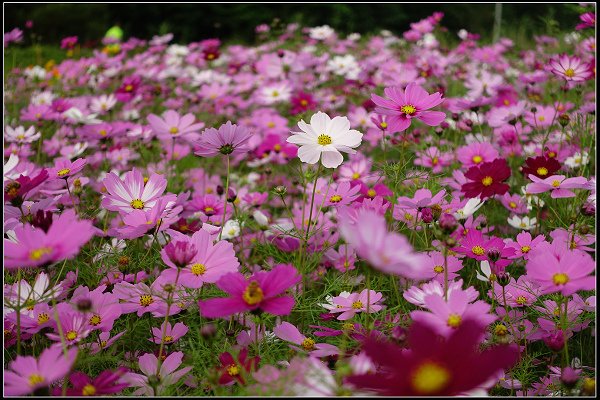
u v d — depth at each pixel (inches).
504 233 96.0
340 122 65.3
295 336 57.4
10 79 182.5
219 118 165.8
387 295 77.1
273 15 404.8
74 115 125.9
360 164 100.3
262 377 44.9
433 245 76.2
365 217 36.1
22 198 58.8
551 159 79.9
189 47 263.4
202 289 66.2
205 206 89.0
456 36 313.4
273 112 170.4
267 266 80.0
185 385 58.4
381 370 47.6
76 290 60.6
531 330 64.1
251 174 131.6
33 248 43.8
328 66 197.6
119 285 63.1
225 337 60.6
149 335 67.4
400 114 66.2
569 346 68.5
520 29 253.3
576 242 71.5
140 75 213.2
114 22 426.0
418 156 117.6
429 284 59.4
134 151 136.0
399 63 192.7
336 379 44.4
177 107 181.6
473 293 53.6
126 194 63.4
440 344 37.5
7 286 58.7
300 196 118.5
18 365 42.4
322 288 82.0
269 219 94.3
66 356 43.6
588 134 104.6
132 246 76.4
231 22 417.1
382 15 384.2
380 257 35.2
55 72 212.8
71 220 44.9
